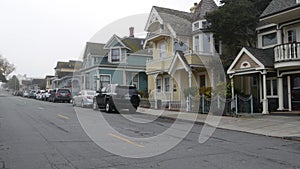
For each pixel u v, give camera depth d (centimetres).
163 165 627
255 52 1845
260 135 1101
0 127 1144
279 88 1805
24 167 600
